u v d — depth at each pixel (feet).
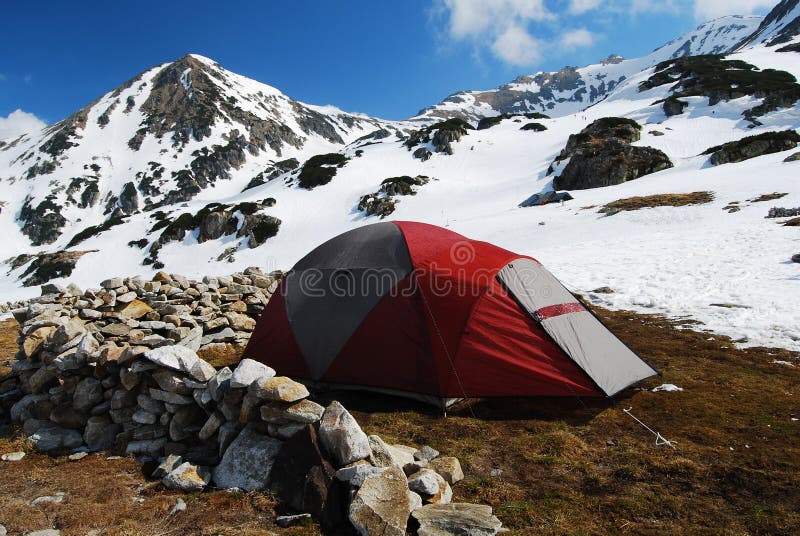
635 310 46.26
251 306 41.68
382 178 291.17
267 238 229.66
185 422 20.06
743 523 14.21
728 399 24.31
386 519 12.91
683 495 15.90
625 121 265.75
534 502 15.56
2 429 23.94
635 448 19.34
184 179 506.48
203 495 15.65
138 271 222.28
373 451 16.17
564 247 93.91
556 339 24.84
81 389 22.59
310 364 26.89
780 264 54.03
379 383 25.14
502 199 221.66
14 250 413.39
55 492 16.40
